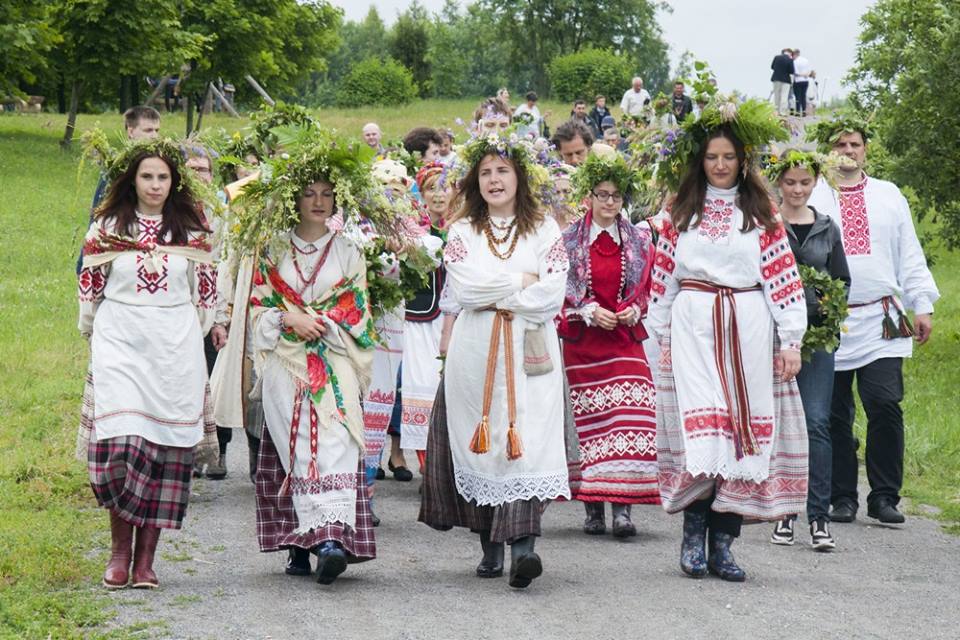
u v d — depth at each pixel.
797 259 6.99
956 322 16.78
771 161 6.98
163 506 5.69
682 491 6.09
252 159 8.26
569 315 7.36
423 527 7.22
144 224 5.77
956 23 13.06
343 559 5.67
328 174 5.85
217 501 7.62
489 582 5.98
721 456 5.97
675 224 6.13
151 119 8.09
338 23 47.06
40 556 6.05
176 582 5.81
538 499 5.86
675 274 6.17
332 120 42.56
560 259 6.07
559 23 79.00
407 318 8.27
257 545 6.61
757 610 5.56
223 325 7.06
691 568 6.12
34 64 31.72
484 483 5.90
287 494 5.88
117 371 5.64
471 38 84.06
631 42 80.06
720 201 6.09
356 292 5.94
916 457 9.52
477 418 5.94
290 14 42.00
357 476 5.86
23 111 45.66
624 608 5.54
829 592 5.94
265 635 5.00
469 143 6.08
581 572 6.25
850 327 7.69
